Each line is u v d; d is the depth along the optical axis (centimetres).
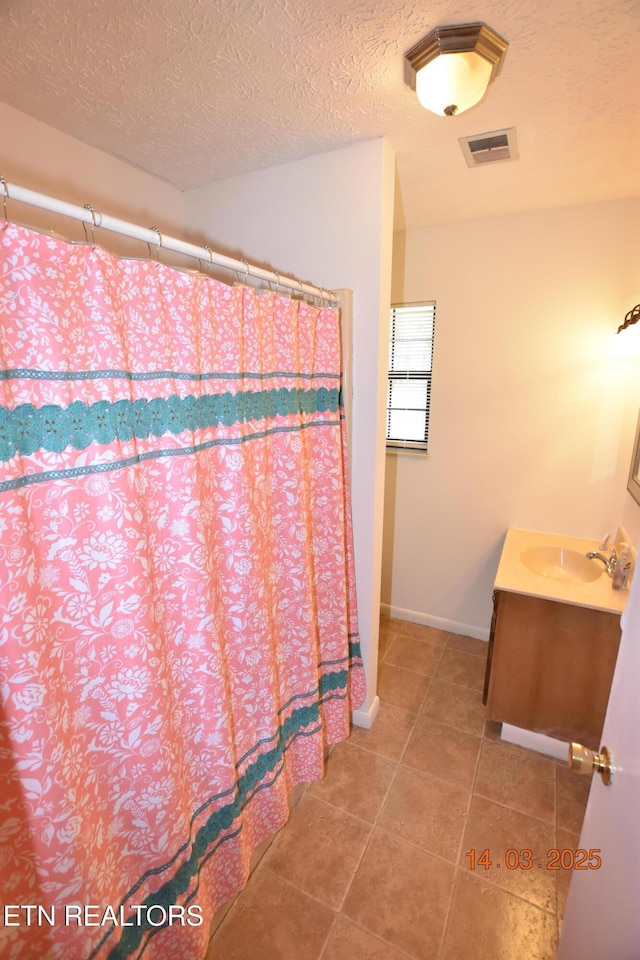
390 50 104
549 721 179
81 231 148
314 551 167
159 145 149
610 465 217
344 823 154
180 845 103
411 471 266
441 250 233
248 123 136
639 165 163
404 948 120
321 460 162
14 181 129
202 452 107
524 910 128
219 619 114
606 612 162
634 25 95
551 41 101
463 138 145
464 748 187
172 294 95
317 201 160
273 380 134
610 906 67
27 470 71
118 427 83
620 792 70
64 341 74
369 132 142
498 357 232
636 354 200
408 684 228
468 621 270
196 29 97
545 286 216
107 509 83
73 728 81
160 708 94
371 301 159
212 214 182
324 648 176
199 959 111
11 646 69
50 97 122
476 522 255
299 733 161
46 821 75
